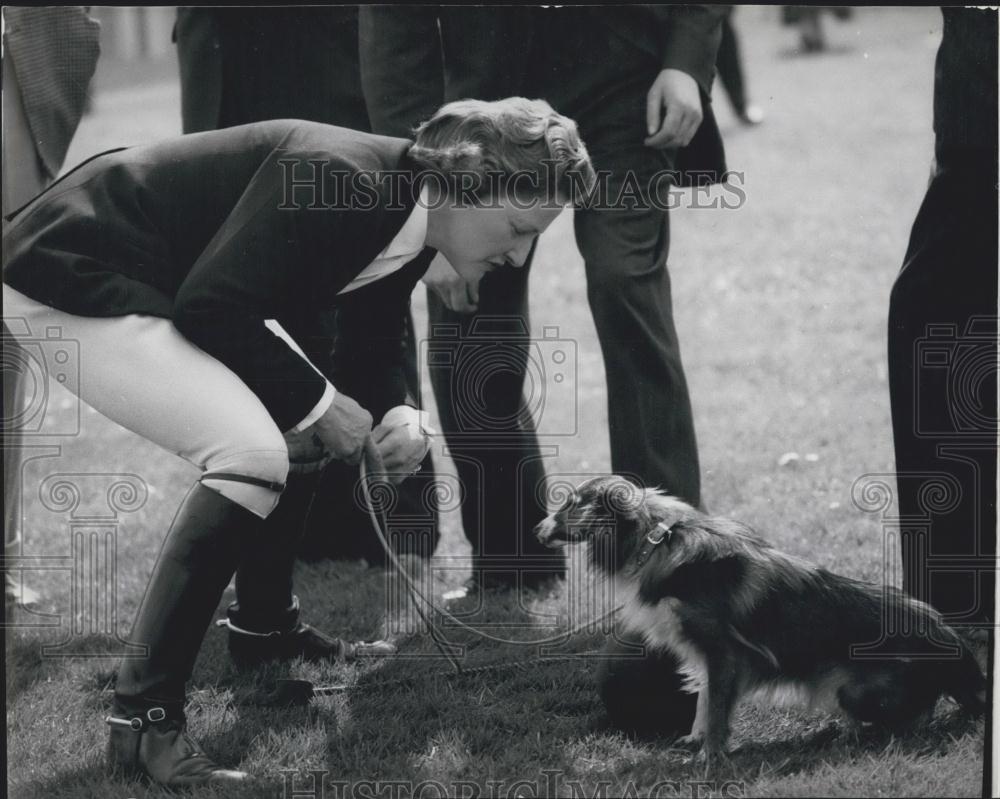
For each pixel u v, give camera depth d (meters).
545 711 3.70
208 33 4.62
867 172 10.49
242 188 3.18
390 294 3.60
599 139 4.14
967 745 3.32
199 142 3.25
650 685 3.49
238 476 3.12
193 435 3.11
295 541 3.90
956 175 3.71
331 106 4.69
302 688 3.79
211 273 3.01
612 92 4.10
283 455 3.16
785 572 3.45
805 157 11.09
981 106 3.63
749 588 3.41
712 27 4.12
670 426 4.18
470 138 3.21
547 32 4.14
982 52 3.60
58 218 3.13
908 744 3.36
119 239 3.12
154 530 5.31
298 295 3.12
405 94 4.30
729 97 10.66
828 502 5.22
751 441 5.92
